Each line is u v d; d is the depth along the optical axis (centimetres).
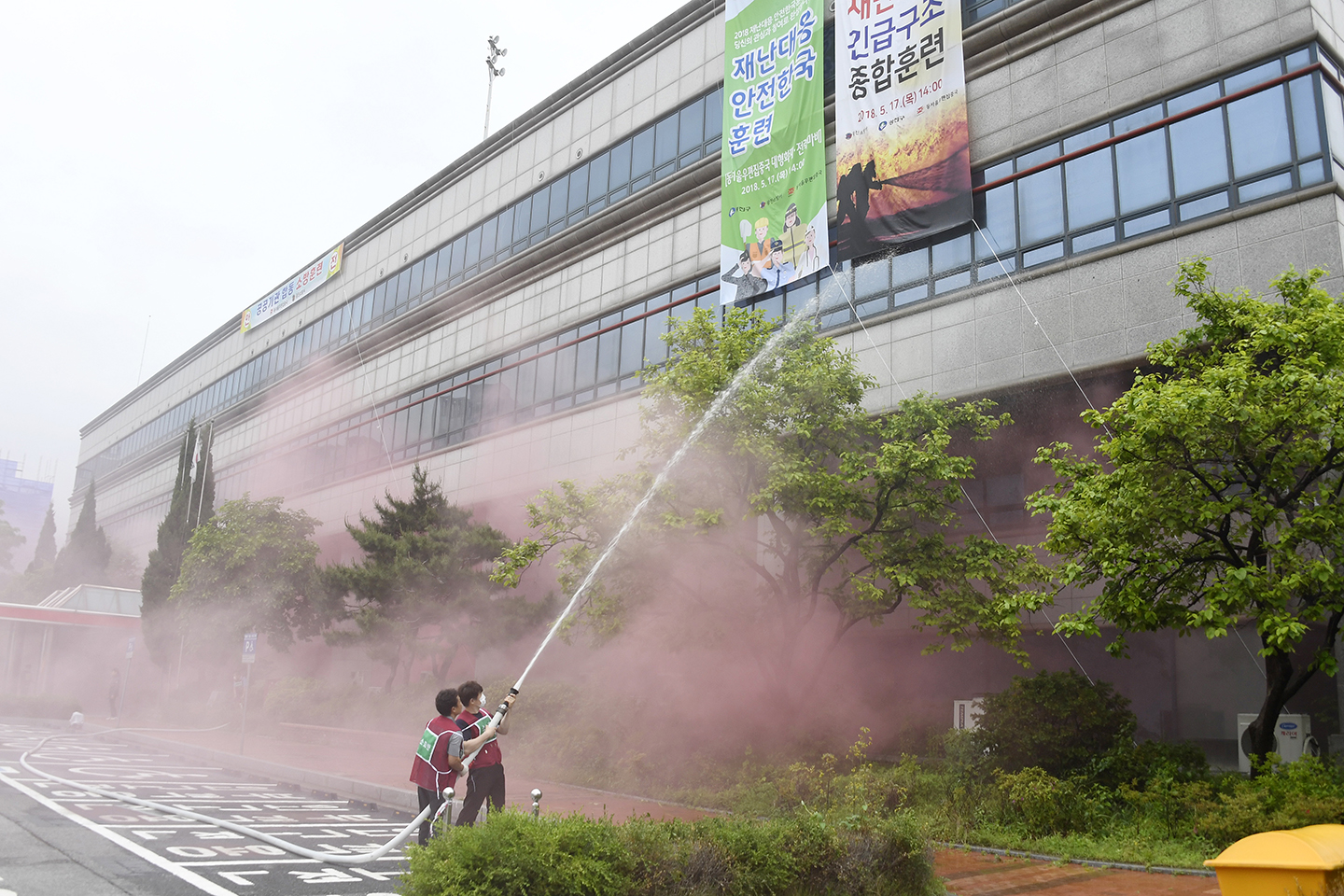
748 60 2353
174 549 3619
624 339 2677
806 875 639
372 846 902
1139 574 1041
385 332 3847
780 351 1584
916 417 1487
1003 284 1764
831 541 1577
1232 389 951
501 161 3447
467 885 510
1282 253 1427
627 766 1537
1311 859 512
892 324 1934
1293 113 1466
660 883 562
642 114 2809
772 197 2222
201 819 990
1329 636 998
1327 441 955
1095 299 1630
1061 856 943
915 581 1377
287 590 3130
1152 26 1655
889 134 1978
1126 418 1005
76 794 1161
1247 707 1588
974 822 1074
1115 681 1755
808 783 1188
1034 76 1805
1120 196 1647
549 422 2881
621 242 2772
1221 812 956
